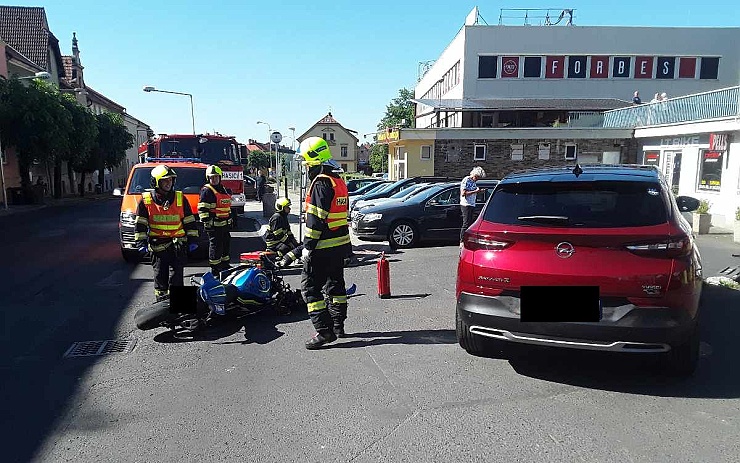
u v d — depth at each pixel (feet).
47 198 108.47
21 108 83.20
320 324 17.10
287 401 13.34
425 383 14.29
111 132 130.93
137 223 20.44
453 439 11.37
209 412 12.82
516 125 110.93
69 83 160.04
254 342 17.93
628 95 123.65
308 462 10.62
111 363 16.17
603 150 86.53
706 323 19.10
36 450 11.23
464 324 15.26
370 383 14.35
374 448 11.07
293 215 69.46
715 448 10.85
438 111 107.24
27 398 13.75
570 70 122.21
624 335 12.71
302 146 17.10
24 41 133.69
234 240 45.19
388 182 67.00
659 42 122.83
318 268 17.11
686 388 13.71
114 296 24.90
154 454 11.00
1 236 49.32
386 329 19.07
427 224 39.01
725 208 55.83
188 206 21.27
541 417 12.29
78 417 12.67
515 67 121.49
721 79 124.67
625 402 13.00
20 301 24.06
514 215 14.37
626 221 13.19
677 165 68.80
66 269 32.01
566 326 13.12
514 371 15.05
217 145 55.01
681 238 12.85
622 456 10.62
